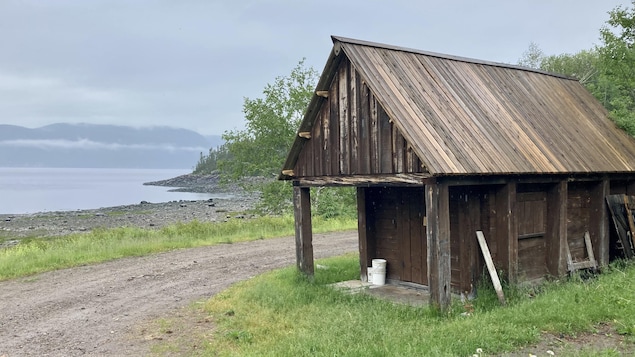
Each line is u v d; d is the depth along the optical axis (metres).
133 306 11.92
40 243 21.42
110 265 17.28
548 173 11.45
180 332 9.73
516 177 11.14
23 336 9.82
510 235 11.08
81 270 16.47
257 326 9.76
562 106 14.82
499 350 7.84
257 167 34.31
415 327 9.07
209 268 16.70
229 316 10.61
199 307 11.59
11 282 14.84
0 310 11.77
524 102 13.71
